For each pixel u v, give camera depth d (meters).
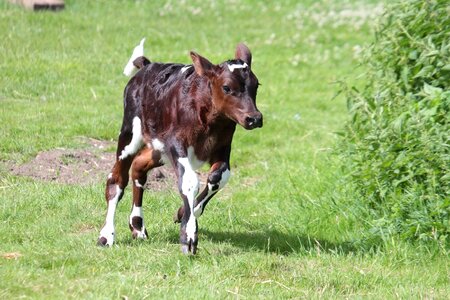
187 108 15.55
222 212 19.53
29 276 14.20
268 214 19.80
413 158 17.41
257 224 18.95
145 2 42.97
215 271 14.90
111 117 25.78
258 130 27.58
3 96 27.09
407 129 17.91
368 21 42.78
